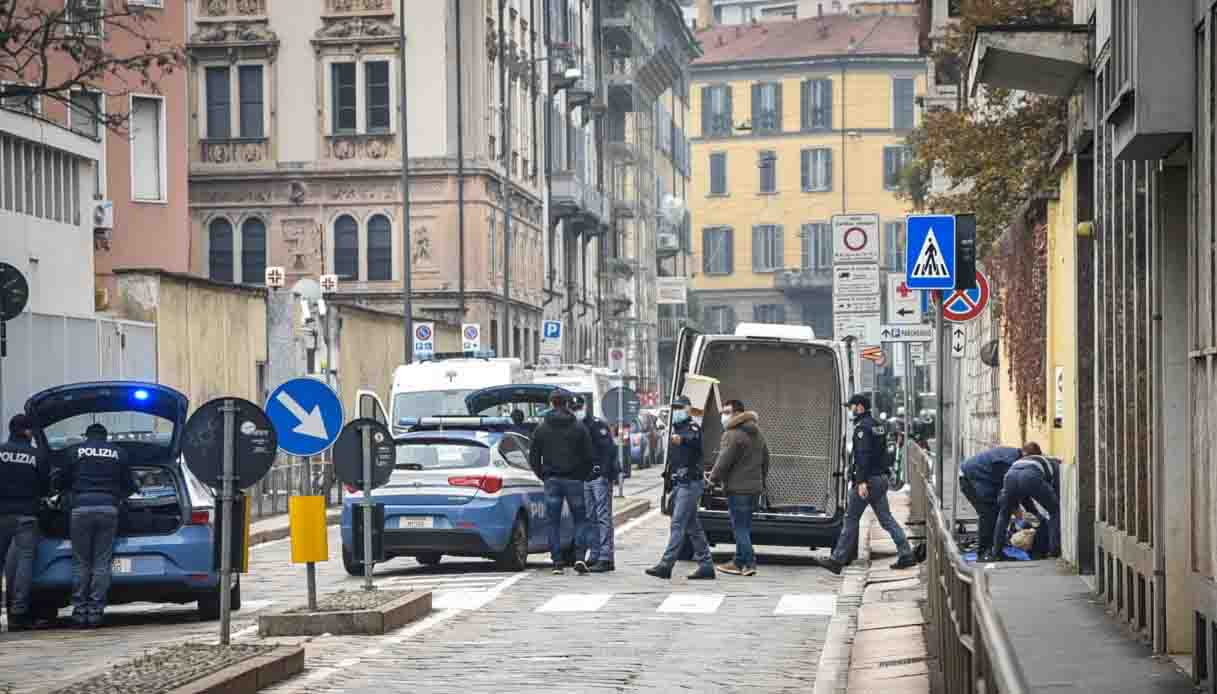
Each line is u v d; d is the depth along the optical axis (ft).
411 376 300.40
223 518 126.00
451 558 219.82
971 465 184.65
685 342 218.79
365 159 542.57
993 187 260.21
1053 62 156.25
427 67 540.52
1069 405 175.94
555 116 648.38
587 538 194.59
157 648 130.72
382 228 542.98
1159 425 113.50
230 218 547.08
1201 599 98.32
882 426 196.44
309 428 148.87
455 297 538.47
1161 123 99.96
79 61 233.55
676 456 187.42
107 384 155.33
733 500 191.62
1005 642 49.34
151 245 408.67
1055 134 242.17
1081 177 168.35
